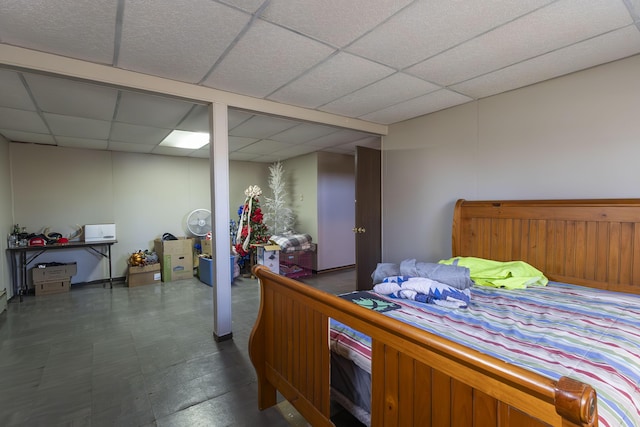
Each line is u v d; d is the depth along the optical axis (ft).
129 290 15.67
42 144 15.72
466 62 7.60
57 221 16.17
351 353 4.78
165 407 6.56
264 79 8.53
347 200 20.83
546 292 7.30
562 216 8.06
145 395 6.96
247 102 9.82
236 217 21.66
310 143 16.60
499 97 9.75
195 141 15.17
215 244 9.51
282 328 5.85
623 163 7.47
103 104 9.82
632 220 7.02
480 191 10.28
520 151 9.29
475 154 10.40
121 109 10.34
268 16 5.68
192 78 8.43
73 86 8.32
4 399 6.80
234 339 9.83
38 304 13.43
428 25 6.01
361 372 4.68
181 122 11.91
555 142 8.57
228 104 9.47
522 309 6.19
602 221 7.44
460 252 10.12
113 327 10.82
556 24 5.99
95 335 10.14
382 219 13.87
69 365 8.22
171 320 11.49
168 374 7.80
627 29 6.17
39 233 15.66
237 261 18.17
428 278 7.61
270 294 6.25
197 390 7.16
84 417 6.23
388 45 6.77
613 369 3.90
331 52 7.06
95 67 7.47
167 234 18.60
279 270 17.08
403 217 12.91
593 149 7.91
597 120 7.84
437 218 11.63
